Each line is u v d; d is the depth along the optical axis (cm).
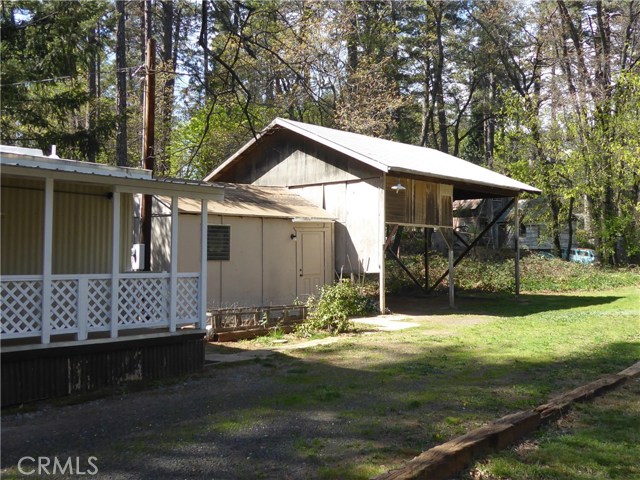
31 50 1700
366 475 457
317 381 792
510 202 2027
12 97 1666
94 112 2059
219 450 516
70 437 553
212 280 1389
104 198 967
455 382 783
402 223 1595
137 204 1448
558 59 3020
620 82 2747
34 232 880
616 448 528
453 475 466
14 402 669
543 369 868
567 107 2905
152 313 818
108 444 532
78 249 927
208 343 1105
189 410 650
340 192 1669
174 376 827
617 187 2856
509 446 535
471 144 4519
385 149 1780
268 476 457
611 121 2775
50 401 690
